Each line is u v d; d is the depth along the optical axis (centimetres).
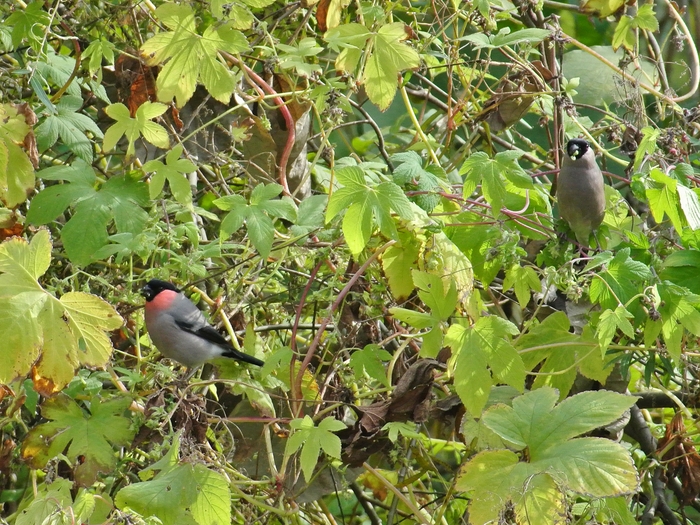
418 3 1169
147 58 798
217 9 762
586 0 1072
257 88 841
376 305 806
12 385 731
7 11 818
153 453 669
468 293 757
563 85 1076
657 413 1086
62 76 847
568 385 788
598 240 852
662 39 1220
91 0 822
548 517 610
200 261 855
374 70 812
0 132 730
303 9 983
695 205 755
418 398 738
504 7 1033
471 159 750
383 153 1026
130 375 766
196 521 632
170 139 863
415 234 767
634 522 710
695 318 702
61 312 666
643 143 815
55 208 733
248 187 873
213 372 891
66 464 787
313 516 906
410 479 861
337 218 749
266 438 765
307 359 734
